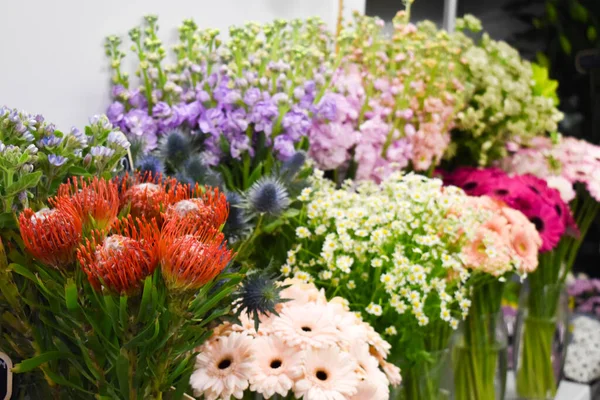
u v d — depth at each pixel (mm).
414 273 1268
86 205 801
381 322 1323
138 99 1488
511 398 1938
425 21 1914
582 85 2807
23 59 1294
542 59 2754
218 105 1450
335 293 1330
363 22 1765
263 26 1564
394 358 1301
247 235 1197
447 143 1927
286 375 956
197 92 1487
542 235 1674
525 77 2018
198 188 956
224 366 960
